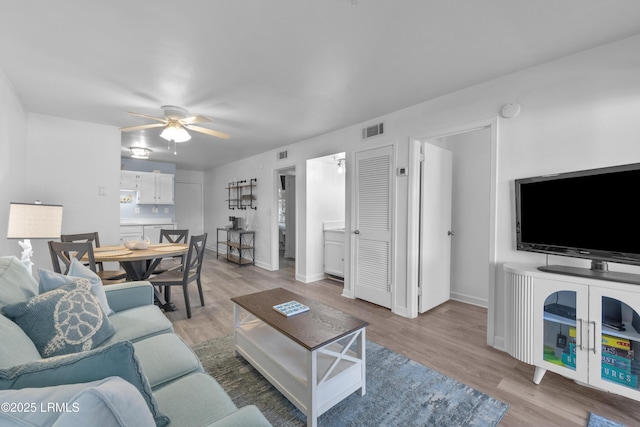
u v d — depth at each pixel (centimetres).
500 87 244
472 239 369
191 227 832
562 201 201
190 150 550
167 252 305
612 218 177
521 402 179
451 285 389
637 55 185
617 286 166
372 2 157
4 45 198
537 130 223
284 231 762
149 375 126
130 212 651
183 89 268
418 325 297
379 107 316
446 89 269
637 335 162
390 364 221
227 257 640
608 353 171
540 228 214
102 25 176
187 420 101
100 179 381
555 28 179
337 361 169
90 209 375
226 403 112
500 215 243
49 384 71
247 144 500
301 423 163
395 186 329
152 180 663
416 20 172
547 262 219
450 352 241
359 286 374
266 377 191
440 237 352
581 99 204
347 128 389
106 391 59
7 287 134
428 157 329
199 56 212
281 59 217
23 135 313
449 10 163
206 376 130
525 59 215
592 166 199
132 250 317
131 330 166
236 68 230
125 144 502
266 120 360
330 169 503
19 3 156
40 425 54
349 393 176
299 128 396
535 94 225
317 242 484
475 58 215
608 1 155
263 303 219
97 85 261
